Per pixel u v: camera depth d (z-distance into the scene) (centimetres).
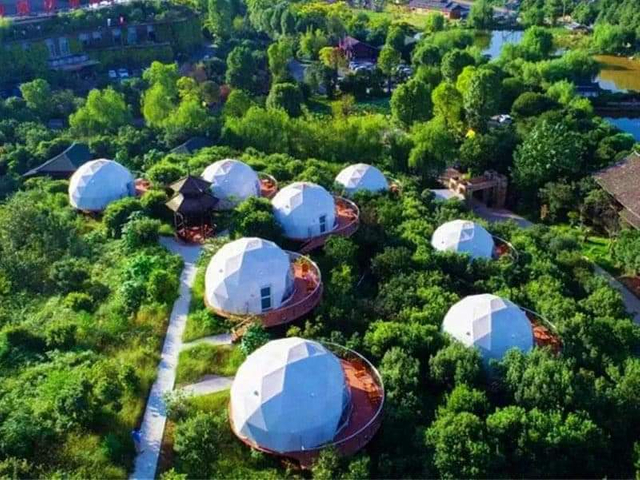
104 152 7144
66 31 10538
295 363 3047
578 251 5272
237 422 3022
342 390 3083
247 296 3931
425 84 8638
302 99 9425
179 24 11681
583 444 2948
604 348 3878
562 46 14000
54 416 3058
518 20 16662
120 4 11506
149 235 4862
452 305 4034
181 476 2697
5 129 7625
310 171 6203
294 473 2916
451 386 3409
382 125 7600
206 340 3834
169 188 5531
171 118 7625
